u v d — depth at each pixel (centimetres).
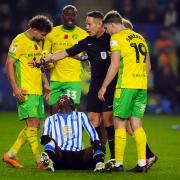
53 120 3150
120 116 3120
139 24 8094
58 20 7119
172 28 7788
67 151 3105
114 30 3138
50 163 3089
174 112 7706
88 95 3391
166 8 8312
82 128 3170
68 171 3133
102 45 3344
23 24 8306
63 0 8500
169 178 3000
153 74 7725
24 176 3003
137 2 8438
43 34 3316
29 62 3312
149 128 5850
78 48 3369
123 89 3109
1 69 7625
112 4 8525
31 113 3306
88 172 3105
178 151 4150
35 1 8556
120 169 3142
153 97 7700
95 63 3350
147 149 3278
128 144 4500
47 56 3356
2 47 8012
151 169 3303
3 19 8381
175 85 7731
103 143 3456
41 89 3362
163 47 7756
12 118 6700
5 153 3662
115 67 3080
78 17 8469
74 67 4097
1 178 2958
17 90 3297
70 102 3177
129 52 3116
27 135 3316
